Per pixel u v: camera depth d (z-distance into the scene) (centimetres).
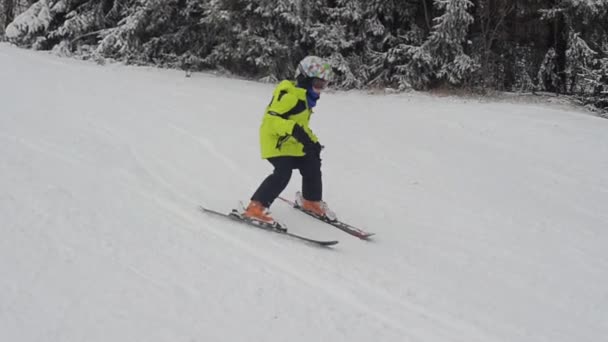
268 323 301
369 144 771
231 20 1317
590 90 1177
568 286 405
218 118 820
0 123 650
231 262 370
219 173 579
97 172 528
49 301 291
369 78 1363
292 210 504
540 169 729
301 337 292
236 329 291
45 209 412
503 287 392
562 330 339
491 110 1061
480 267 423
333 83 1339
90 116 747
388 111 1036
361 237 456
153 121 757
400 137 831
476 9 1290
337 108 1031
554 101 1202
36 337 260
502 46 1320
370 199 562
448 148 794
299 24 1282
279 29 1334
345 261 402
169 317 292
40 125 667
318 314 317
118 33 1436
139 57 1463
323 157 686
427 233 488
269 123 434
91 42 1580
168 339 273
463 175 674
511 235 500
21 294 293
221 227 434
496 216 547
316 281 360
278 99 438
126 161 577
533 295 385
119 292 310
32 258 334
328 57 1333
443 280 390
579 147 833
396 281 377
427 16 1335
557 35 1278
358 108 1052
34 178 479
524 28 1312
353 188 589
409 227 499
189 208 469
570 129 930
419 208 551
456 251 451
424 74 1298
